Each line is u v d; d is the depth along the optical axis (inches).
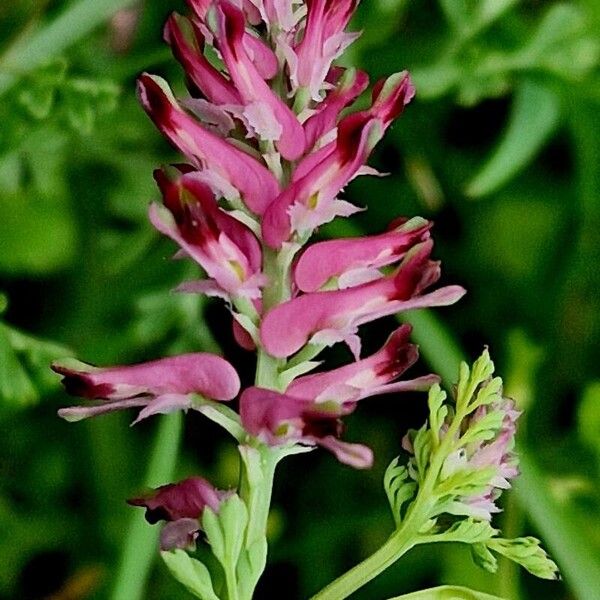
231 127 4.5
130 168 7.2
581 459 7.1
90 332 7.2
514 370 7.0
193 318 6.9
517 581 6.4
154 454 6.1
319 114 4.4
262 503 4.5
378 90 4.4
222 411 4.4
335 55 4.4
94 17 6.2
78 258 7.2
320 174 4.3
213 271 4.3
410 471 4.7
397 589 7.0
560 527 6.0
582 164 7.1
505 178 6.9
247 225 4.4
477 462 4.7
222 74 4.5
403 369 4.4
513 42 7.1
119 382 4.4
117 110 7.0
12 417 7.2
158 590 7.1
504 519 6.4
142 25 7.2
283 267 4.4
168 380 4.4
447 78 6.9
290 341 4.4
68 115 6.2
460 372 4.7
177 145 4.4
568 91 6.9
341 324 4.4
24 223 7.2
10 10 6.7
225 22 4.3
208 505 4.5
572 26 6.9
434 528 4.7
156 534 6.0
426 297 4.4
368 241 4.4
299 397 4.4
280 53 4.4
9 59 6.2
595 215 7.2
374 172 4.4
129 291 7.2
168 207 4.3
